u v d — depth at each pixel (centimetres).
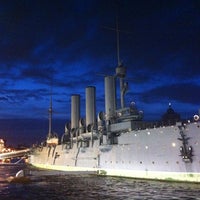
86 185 4234
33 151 11250
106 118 5841
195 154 3778
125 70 6116
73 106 8019
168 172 4141
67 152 7425
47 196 3297
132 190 3531
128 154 4997
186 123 3969
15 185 4459
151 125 5156
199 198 2825
